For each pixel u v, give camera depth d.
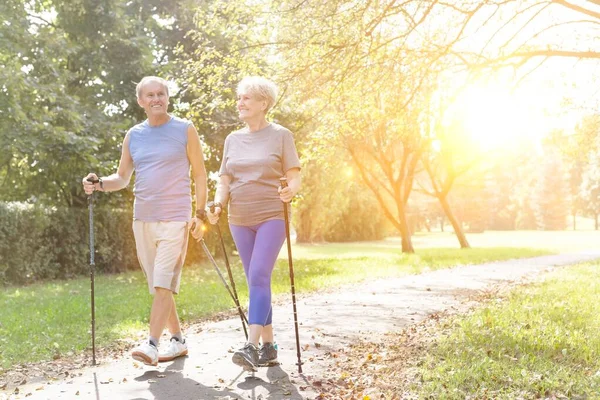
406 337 6.19
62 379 4.68
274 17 10.35
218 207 4.45
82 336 6.86
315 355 5.29
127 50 18.80
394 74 10.45
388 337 6.23
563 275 14.02
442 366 4.71
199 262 22.23
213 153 19.52
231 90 11.95
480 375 4.45
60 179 18.22
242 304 9.38
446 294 10.22
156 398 3.99
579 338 5.76
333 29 9.52
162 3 19.92
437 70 10.49
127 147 4.87
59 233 17.08
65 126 16.80
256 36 11.33
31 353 5.93
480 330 6.22
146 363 4.43
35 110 16.03
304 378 4.47
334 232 47.91
